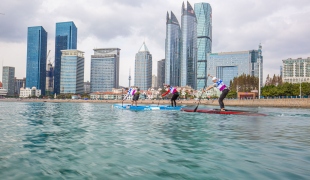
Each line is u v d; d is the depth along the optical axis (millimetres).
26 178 4934
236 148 7582
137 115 22219
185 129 12172
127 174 5164
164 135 10266
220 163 5910
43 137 9742
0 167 5629
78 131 11562
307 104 65688
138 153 6957
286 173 5121
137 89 35000
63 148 7633
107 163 5969
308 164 5777
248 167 5562
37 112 29156
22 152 7086
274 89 95500
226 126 13398
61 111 31844
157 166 5707
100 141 8852
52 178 4938
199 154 6820
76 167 5652
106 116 21500
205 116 20469
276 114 23688
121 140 9047
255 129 12133
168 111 27953
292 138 9438
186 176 5012
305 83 90875
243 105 87500
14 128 12734
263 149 7449
